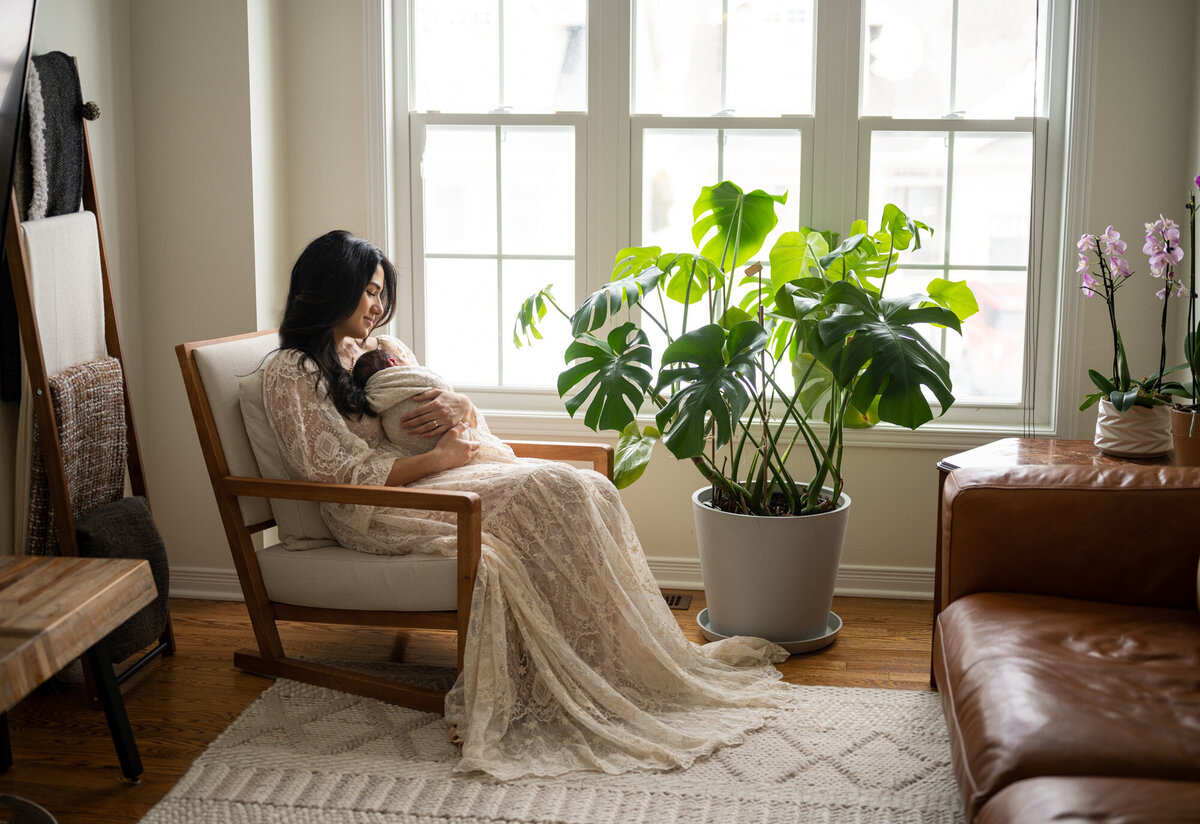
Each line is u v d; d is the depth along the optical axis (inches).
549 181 132.5
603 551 95.8
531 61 131.0
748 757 87.7
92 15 112.3
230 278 121.3
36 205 95.5
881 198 128.2
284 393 97.8
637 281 105.5
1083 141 119.8
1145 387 101.7
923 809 80.0
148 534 104.5
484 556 92.0
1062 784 54.3
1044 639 72.3
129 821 79.0
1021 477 85.0
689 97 129.4
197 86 118.8
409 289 135.3
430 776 84.6
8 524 102.7
